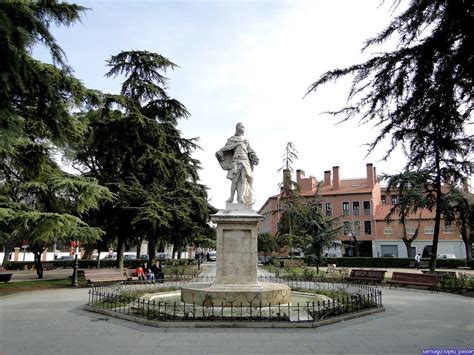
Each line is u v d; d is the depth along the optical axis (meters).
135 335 8.15
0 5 10.45
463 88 5.98
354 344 7.51
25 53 10.70
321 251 27.16
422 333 8.52
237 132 13.12
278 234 34.53
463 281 17.70
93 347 7.23
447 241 54.97
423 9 5.87
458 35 5.60
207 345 7.33
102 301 12.20
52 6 13.25
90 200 18.97
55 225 17.11
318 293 14.72
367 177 63.22
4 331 8.67
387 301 14.03
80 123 16.34
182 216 24.58
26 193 19.83
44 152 18.19
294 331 8.52
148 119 24.64
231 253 11.63
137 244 30.72
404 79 6.27
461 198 24.70
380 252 58.28
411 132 6.84
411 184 25.30
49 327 9.09
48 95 12.74
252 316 9.23
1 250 47.94
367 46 6.39
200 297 10.76
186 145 27.94
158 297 13.34
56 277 29.83
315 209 28.53
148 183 26.22
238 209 12.28
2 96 10.00
